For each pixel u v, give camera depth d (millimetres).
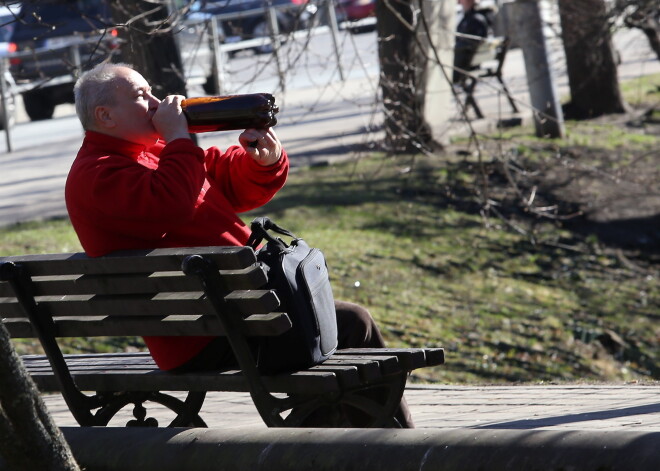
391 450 7703
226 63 40281
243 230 10469
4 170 46406
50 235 32094
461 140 44000
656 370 27922
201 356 10039
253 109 9812
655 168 43250
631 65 66562
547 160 43438
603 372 27062
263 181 10680
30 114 61062
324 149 44531
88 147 9938
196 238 10047
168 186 9406
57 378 10523
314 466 7918
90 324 10148
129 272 9570
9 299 10648
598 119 53156
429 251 33844
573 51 52750
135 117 9859
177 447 8617
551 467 7016
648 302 32875
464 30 44438
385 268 31703
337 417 10391
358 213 36281
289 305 9469
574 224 38406
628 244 37438
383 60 30172
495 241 35812
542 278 33781
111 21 24453
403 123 30188
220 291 9117
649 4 38062
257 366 9539
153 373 10203
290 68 26297
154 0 24219
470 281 32281
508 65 64125
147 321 9805
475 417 13070
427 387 17609
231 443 8422
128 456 8773
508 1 47531
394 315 28344
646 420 11031
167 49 25297
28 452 7770
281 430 8391
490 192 39500
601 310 31844
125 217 9516
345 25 29031
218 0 28078
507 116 48344
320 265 9906
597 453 6918
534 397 15227
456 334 27891
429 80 40031
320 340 9625
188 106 9820
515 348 27547
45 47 40312
